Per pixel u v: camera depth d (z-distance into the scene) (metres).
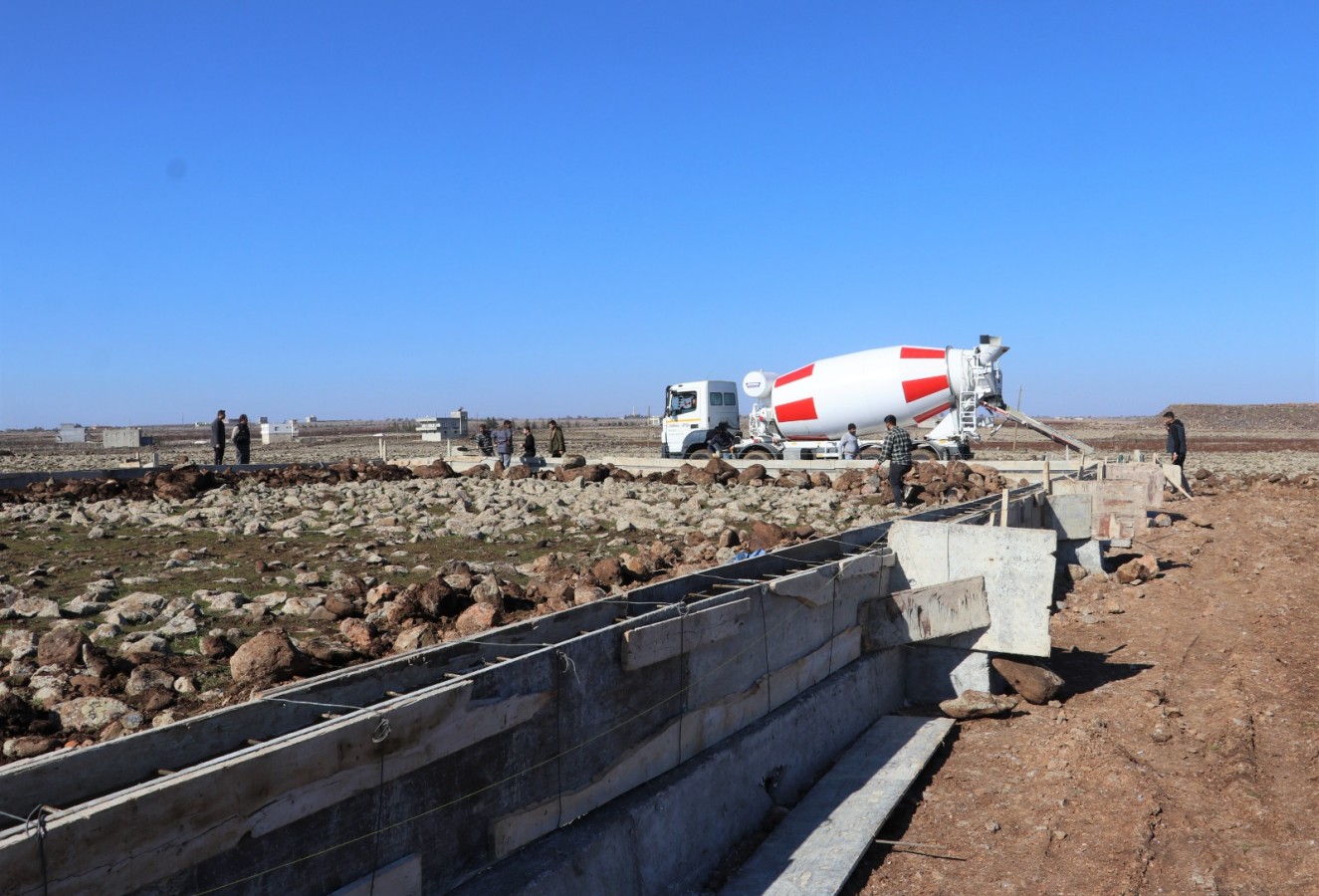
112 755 4.14
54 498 19.84
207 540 14.65
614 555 13.62
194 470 22.62
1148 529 19.42
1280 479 28.12
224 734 4.58
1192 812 6.87
